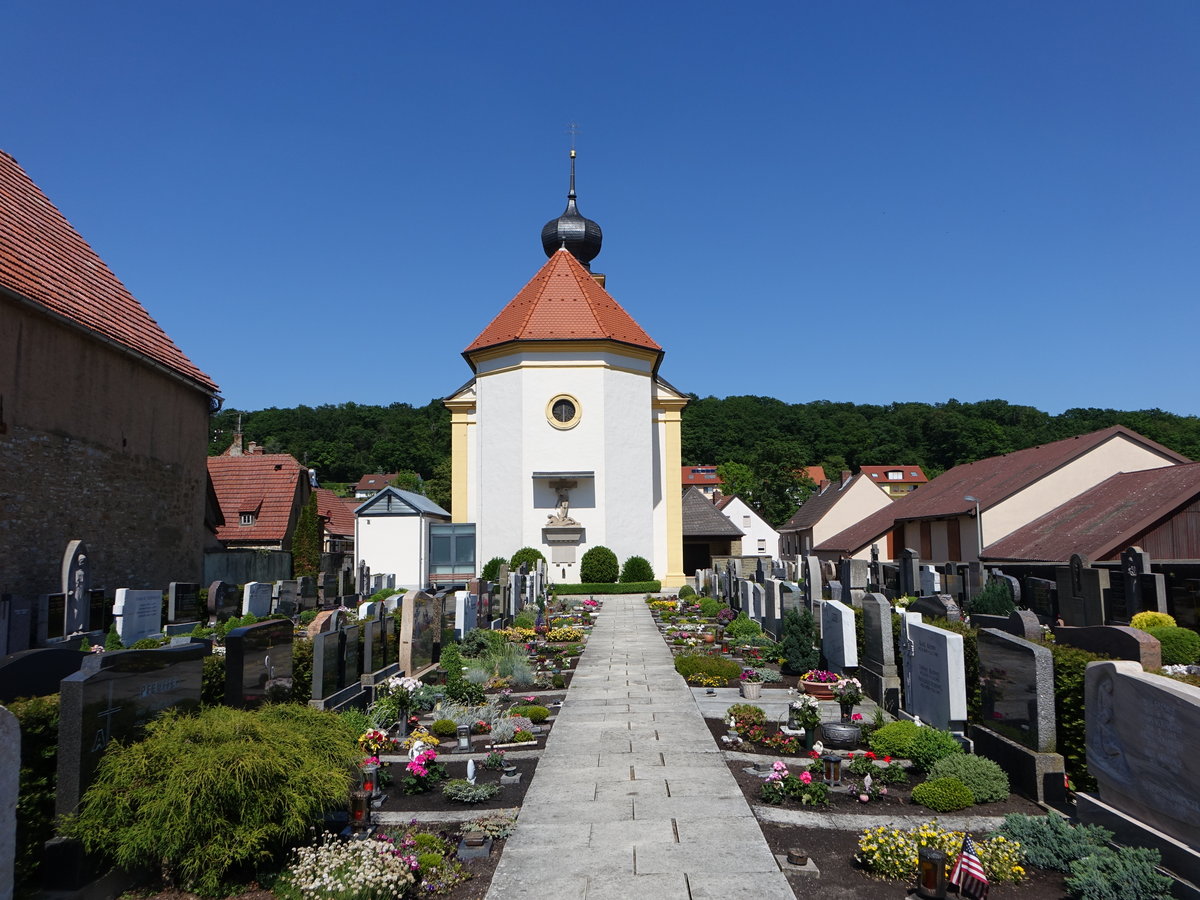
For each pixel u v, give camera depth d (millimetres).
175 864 6172
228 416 112938
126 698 6652
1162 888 5539
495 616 22344
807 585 19547
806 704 9789
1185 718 5738
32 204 21125
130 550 20953
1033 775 7852
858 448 99438
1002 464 40188
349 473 105062
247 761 6102
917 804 7875
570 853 6789
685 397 38406
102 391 19719
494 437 35812
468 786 8250
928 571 23688
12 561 16578
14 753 4918
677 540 37562
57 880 5754
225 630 18781
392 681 11336
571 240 42406
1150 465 33500
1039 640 9953
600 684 14398
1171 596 17234
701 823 7418
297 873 5914
